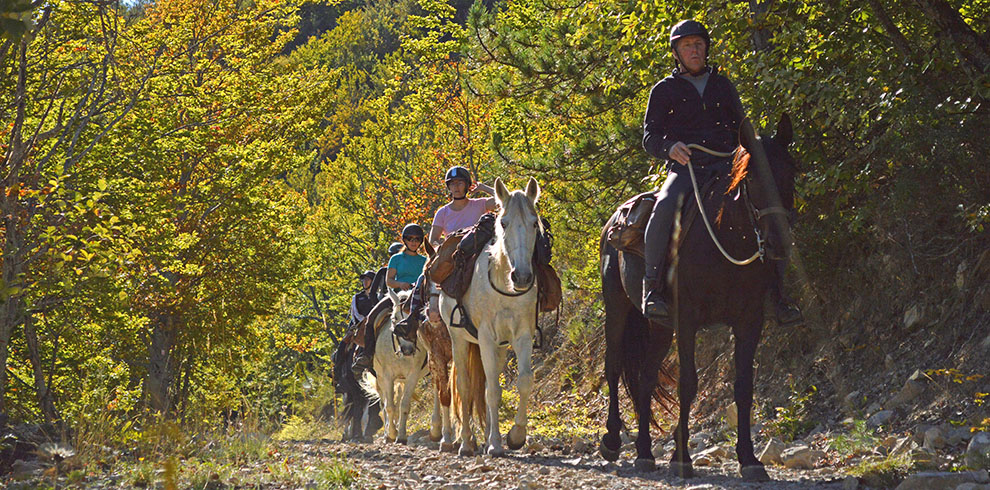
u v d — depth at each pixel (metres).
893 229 11.03
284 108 27.53
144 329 23.38
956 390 8.84
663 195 7.41
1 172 12.49
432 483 7.09
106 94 19.33
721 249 6.89
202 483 6.73
